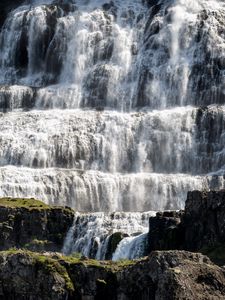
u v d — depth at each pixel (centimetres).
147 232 16100
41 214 17462
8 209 17450
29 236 17362
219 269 10725
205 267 10662
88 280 11506
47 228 17450
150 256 10931
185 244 14738
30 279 11594
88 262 11756
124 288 11194
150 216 16938
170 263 10731
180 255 10819
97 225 17175
